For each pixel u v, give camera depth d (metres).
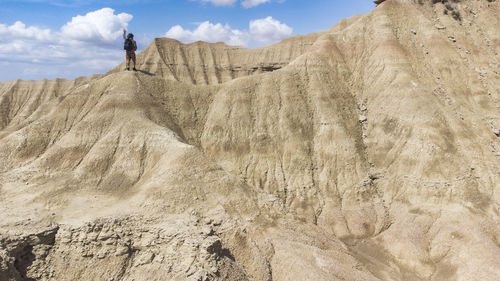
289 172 41.78
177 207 28.52
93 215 26.12
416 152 39.69
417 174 38.62
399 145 41.50
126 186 32.31
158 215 26.97
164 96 44.97
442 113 41.91
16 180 31.41
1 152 35.12
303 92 47.53
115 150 35.03
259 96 47.06
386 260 32.84
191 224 25.75
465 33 51.22
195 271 21.50
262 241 29.19
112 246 23.58
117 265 23.05
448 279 29.97
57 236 23.52
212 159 42.47
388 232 35.75
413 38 50.34
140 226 25.16
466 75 46.59
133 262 23.72
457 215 34.62
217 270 22.19
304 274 25.22
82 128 36.84
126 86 41.72
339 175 41.50
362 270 29.19
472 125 42.22
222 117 45.16
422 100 42.72
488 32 52.06
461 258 31.00
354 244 35.16
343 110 46.78
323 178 41.47
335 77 49.53
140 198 29.08
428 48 49.22
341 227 36.91
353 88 49.38
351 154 42.47
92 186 31.70
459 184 36.78
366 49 51.44
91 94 41.53
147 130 36.78
